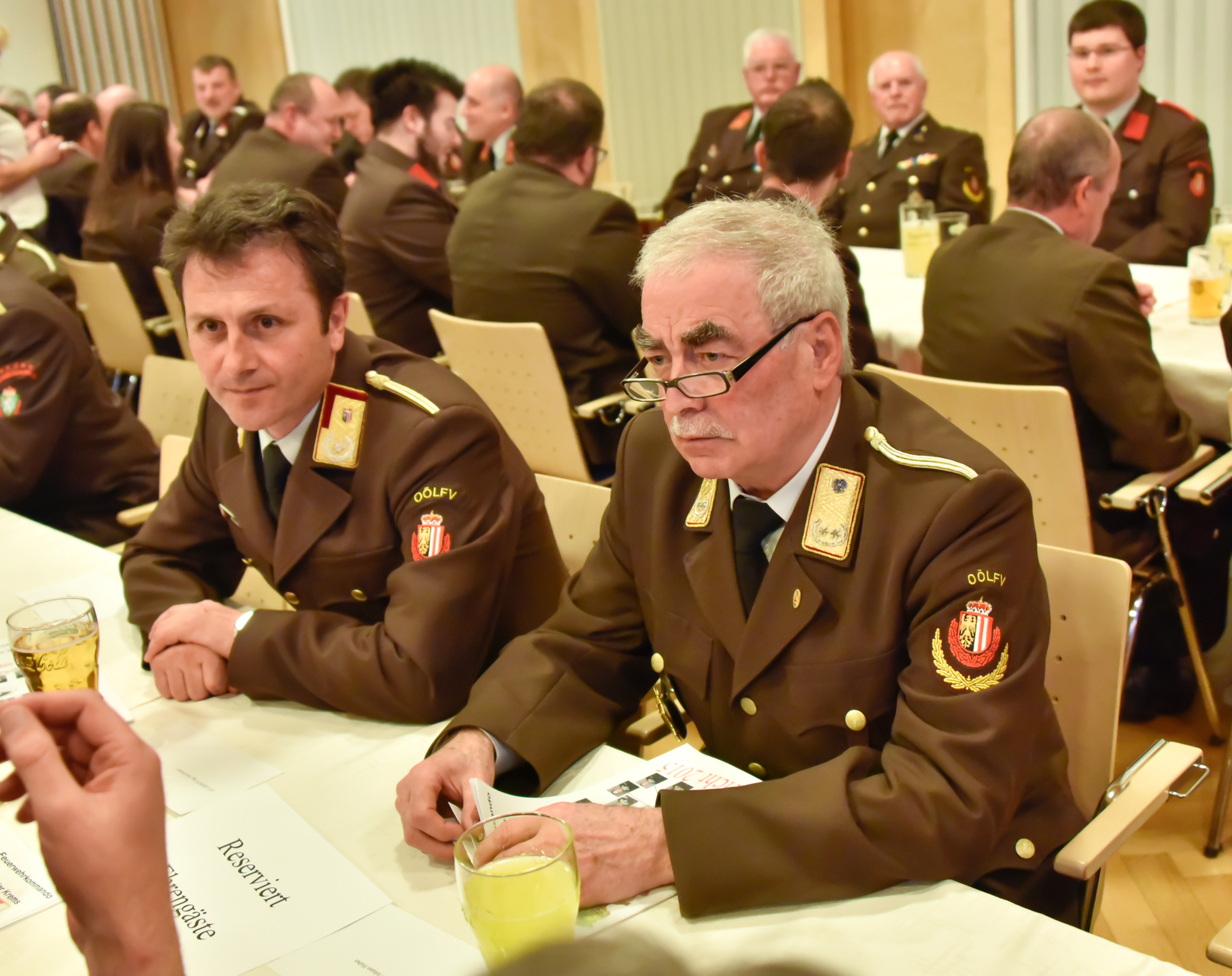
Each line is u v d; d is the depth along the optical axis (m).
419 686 1.40
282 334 1.50
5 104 6.41
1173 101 4.71
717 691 1.30
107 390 2.74
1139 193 3.79
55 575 1.93
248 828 1.18
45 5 8.55
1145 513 2.36
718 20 6.08
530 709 1.32
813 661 1.22
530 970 0.30
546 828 1.00
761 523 1.27
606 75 6.52
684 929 1.01
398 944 0.99
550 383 2.73
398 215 3.71
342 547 1.57
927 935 0.97
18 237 3.32
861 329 2.62
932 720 1.12
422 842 1.12
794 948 0.97
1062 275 2.25
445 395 1.59
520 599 1.73
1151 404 2.22
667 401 1.20
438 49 7.36
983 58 5.46
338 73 8.05
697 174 5.32
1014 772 1.11
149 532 1.80
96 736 0.67
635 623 1.43
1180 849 2.09
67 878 0.63
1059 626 1.39
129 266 4.55
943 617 1.15
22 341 2.54
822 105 2.72
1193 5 4.56
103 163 4.57
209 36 8.75
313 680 1.42
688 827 1.06
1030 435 2.11
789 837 1.04
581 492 1.83
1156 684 2.51
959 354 2.41
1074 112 2.34
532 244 3.05
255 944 1.00
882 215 4.47
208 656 1.49
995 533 1.16
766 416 1.19
